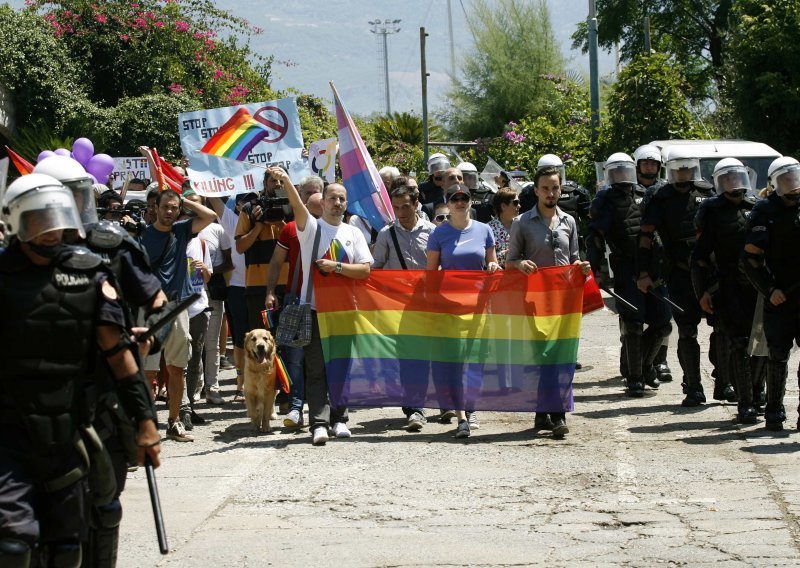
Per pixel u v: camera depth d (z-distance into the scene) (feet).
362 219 37.01
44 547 15.35
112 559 16.66
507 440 29.94
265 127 37.60
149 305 17.16
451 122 155.33
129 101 91.20
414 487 25.03
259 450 29.53
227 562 20.08
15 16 88.48
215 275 37.37
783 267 28.68
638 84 89.35
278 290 32.83
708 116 113.09
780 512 21.95
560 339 30.63
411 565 19.69
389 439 30.50
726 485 24.11
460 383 30.86
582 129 100.63
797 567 18.90
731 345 30.76
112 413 16.31
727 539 20.47
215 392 37.35
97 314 15.60
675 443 28.53
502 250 37.37
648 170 36.70
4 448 14.96
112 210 30.27
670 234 34.22
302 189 34.17
